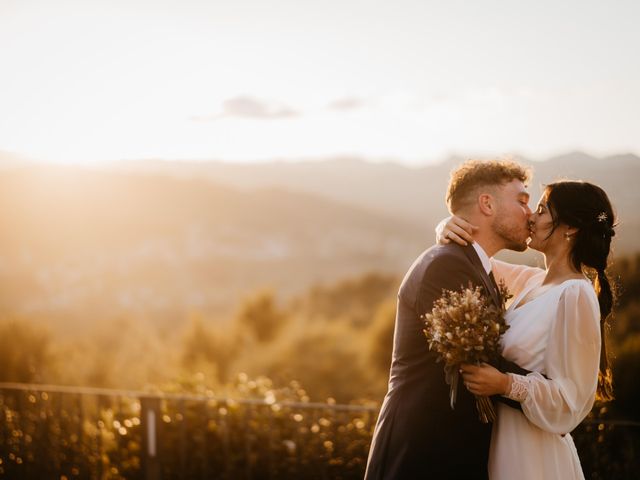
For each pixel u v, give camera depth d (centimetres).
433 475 262
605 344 284
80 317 3444
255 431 445
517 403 257
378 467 275
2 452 483
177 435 441
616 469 374
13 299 4688
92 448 463
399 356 279
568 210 273
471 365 246
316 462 439
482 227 282
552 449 264
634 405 651
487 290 268
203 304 4309
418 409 267
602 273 278
